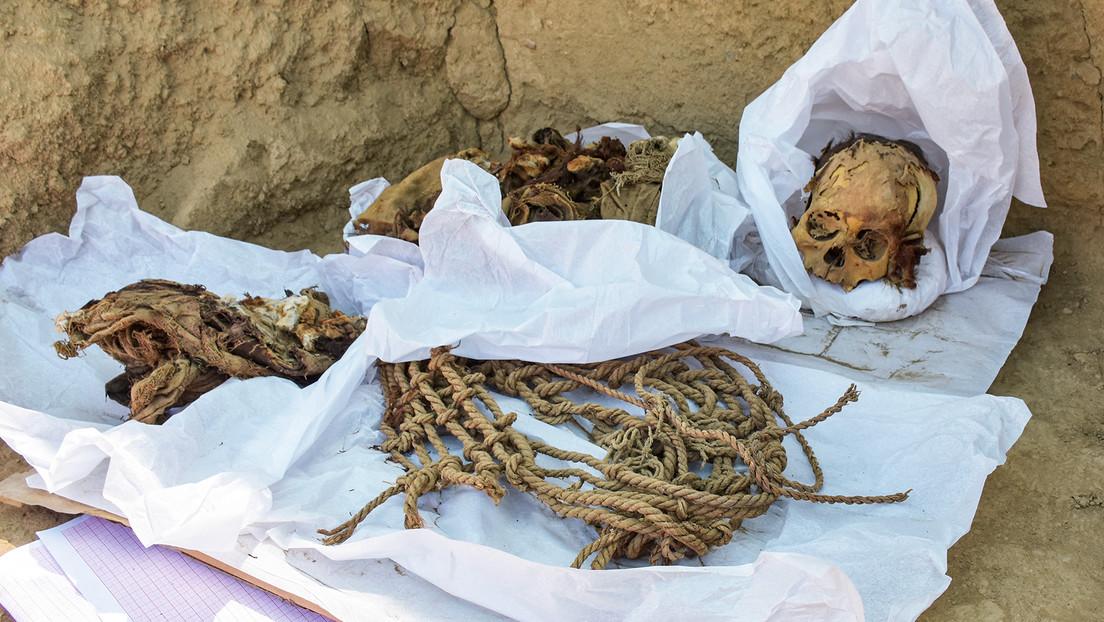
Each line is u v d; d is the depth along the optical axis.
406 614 1.00
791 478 1.11
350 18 1.57
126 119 1.45
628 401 1.17
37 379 1.29
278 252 1.43
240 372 1.22
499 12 1.67
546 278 1.24
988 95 1.24
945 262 1.37
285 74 1.54
